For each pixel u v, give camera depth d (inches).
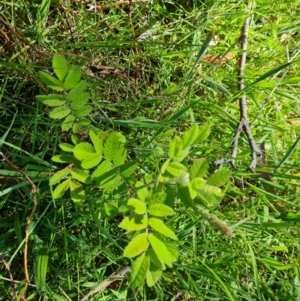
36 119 23.2
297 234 27.2
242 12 26.8
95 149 18.0
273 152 27.2
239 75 27.0
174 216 24.4
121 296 25.2
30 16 25.0
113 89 26.0
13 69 24.4
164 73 26.6
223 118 26.3
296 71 28.5
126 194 19.4
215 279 24.7
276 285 27.7
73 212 24.9
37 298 25.2
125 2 26.2
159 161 23.8
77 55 23.9
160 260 16.1
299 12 29.1
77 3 25.9
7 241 25.0
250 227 25.4
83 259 24.9
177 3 27.7
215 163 24.3
